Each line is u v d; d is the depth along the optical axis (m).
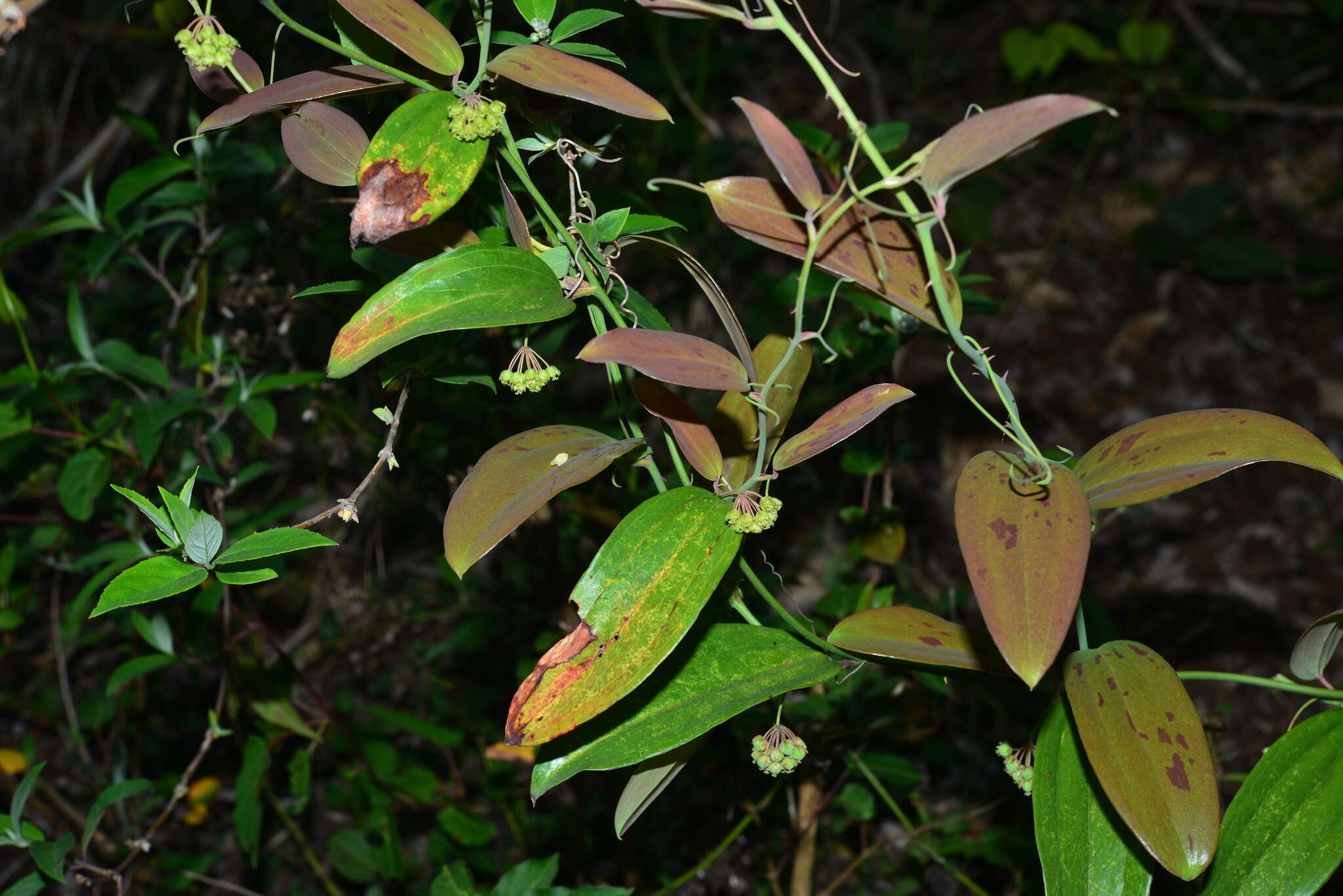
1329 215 2.15
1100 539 1.59
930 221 0.58
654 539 0.59
